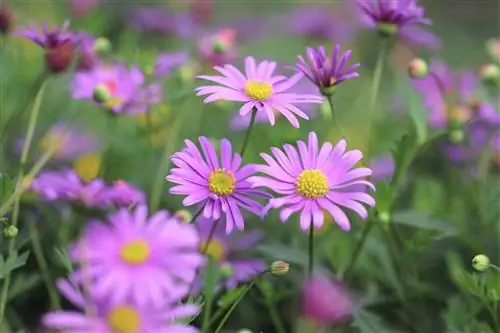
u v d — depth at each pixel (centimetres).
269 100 54
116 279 46
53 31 58
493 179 70
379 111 77
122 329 46
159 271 46
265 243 62
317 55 55
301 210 52
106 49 65
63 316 46
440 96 69
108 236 46
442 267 64
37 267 61
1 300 55
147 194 64
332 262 59
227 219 52
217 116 70
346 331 57
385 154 71
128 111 62
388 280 61
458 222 64
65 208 60
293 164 52
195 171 52
